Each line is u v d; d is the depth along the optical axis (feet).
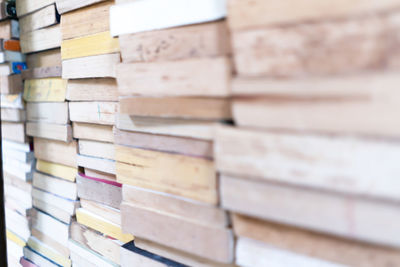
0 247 3.32
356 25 1.46
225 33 1.95
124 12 2.37
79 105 3.30
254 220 1.97
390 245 1.53
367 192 1.49
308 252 1.81
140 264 2.64
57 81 3.53
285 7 1.63
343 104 1.51
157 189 2.46
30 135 4.02
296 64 1.64
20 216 4.35
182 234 2.31
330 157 1.56
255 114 1.78
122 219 2.69
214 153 2.04
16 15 3.91
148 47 2.30
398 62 1.39
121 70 2.43
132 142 2.58
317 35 1.56
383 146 1.43
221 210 2.13
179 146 2.29
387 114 1.41
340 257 1.71
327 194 1.62
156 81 2.24
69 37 3.16
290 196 1.73
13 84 3.95
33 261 4.12
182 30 2.12
